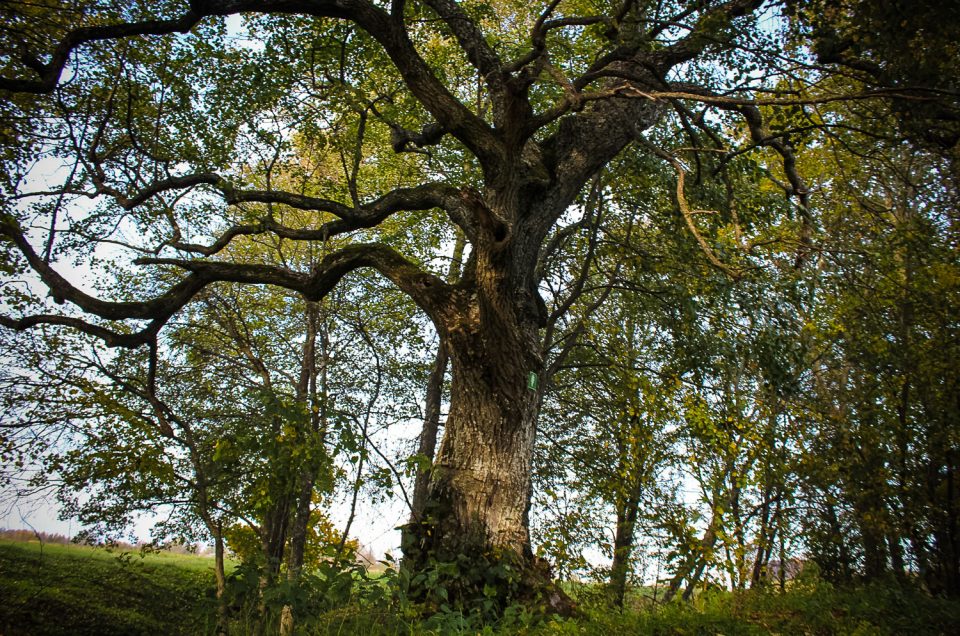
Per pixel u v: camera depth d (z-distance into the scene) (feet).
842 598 23.70
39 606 39.99
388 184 53.26
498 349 25.82
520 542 25.62
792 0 23.34
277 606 17.04
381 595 18.63
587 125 32.73
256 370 49.03
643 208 41.60
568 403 52.24
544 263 42.52
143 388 44.19
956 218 34.73
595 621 20.68
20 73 31.50
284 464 22.06
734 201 34.47
